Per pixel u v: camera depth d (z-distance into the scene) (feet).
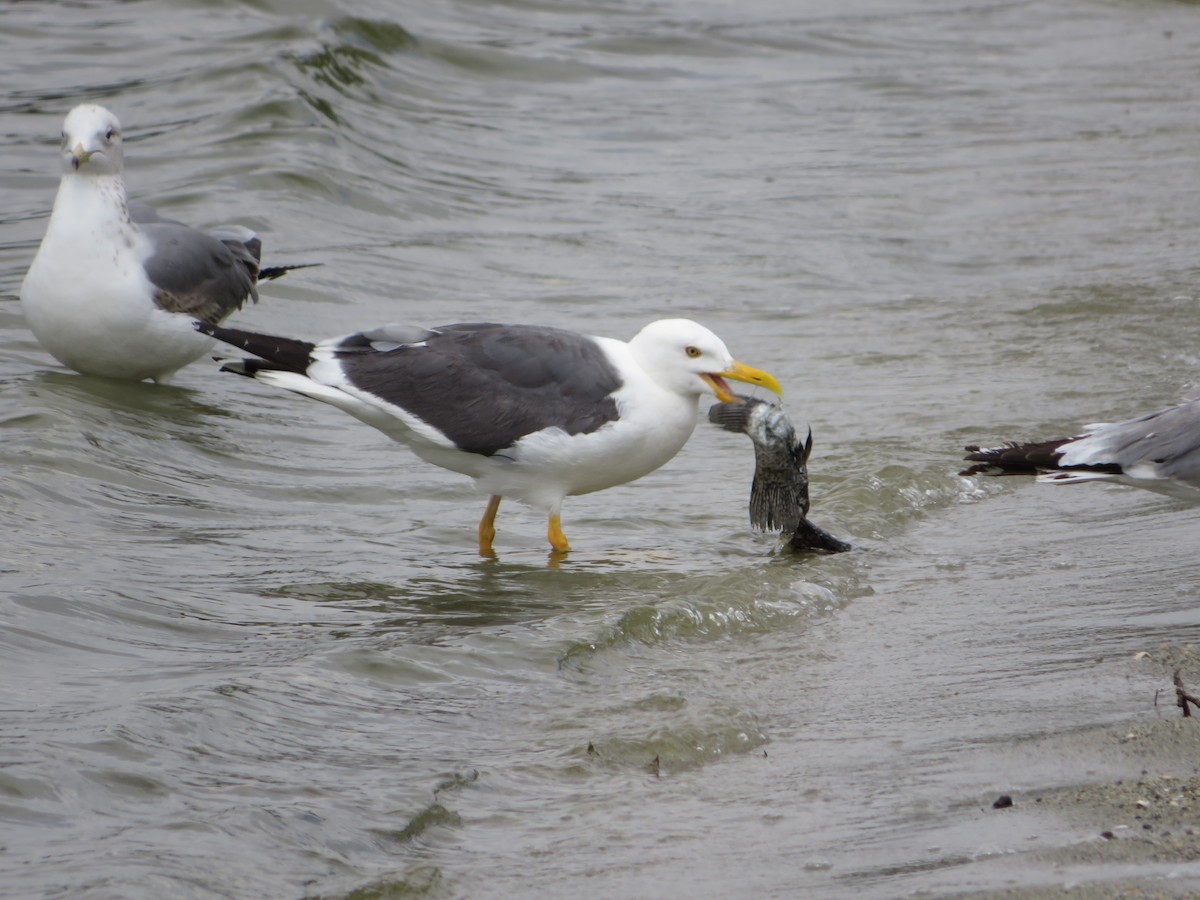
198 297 50.42
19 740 24.91
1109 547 37.88
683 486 44.65
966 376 52.85
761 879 21.47
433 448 38.73
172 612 32.48
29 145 77.71
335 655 29.76
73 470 40.73
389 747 26.30
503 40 103.40
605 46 105.29
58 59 91.45
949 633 32.09
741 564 37.91
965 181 81.00
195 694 27.22
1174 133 91.35
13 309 56.44
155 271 49.29
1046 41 117.80
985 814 22.98
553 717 27.89
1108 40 118.52
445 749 26.35
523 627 32.35
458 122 87.20
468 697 28.81
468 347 38.83
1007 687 28.55
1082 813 22.80
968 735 26.30
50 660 29.12
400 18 104.37
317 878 21.63
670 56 105.70
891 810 23.47
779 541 38.99
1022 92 101.40
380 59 94.07
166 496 40.73
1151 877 20.53
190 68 88.94
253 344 39.78
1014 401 49.98
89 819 22.81
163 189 70.28
